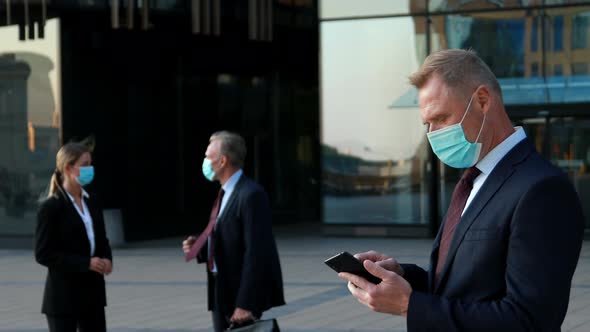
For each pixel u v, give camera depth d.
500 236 2.48
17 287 11.62
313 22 20.27
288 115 21.55
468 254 2.54
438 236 2.74
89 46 17.00
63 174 5.65
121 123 17.56
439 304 2.47
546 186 2.43
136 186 17.83
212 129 19.72
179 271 12.82
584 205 16.09
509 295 2.40
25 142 16.83
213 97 19.75
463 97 2.56
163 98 18.55
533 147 2.59
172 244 17.12
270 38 17.53
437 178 16.70
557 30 16.16
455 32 16.70
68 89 16.67
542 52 16.23
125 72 17.69
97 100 17.12
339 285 10.97
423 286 2.97
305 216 22.02
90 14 16.31
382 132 17.05
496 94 2.59
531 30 16.28
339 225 17.30
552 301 2.35
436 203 16.73
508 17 16.38
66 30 16.66
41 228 5.49
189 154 19.16
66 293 5.50
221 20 17.69
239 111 20.36
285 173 21.48
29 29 15.90
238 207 5.31
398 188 16.92
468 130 2.57
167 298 10.34
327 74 17.34
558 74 16.17
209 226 5.44
